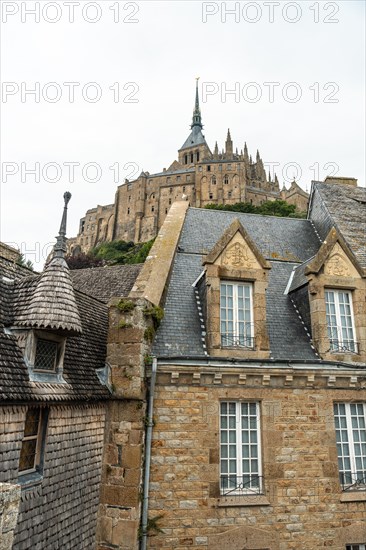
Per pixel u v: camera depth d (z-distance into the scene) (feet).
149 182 401.08
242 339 32.94
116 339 29.27
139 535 26.17
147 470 27.45
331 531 28.53
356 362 32.86
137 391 27.96
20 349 22.18
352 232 44.83
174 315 34.32
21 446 19.79
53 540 21.57
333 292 35.86
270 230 50.72
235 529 27.43
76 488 24.18
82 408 25.40
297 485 29.07
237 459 29.53
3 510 11.56
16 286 26.50
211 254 33.96
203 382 29.73
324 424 30.58
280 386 30.68
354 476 30.40
